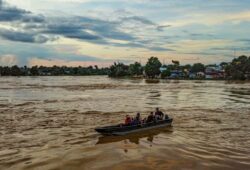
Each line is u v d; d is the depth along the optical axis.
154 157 23.66
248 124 38.72
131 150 25.72
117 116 43.97
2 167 21.02
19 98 69.50
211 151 25.44
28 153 24.44
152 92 91.06
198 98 73.25
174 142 28.66
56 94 81.06
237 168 21.20
